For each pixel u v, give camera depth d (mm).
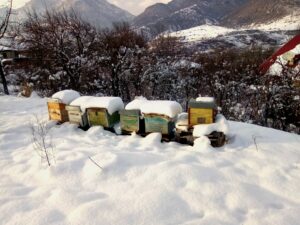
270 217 3473
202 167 4723
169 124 6074
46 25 17906
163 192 4039
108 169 4711
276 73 12719
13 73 21359
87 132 6785
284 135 6434
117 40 18266
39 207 3846
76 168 4879
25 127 7551
